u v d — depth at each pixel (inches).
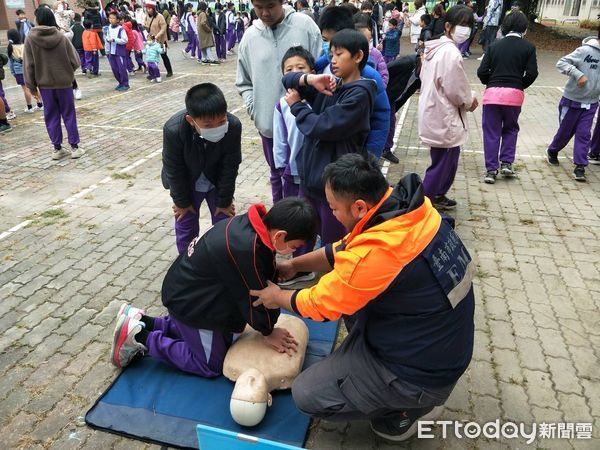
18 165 236.4
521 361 108.6
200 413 94.3
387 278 71.7
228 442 72.2
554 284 136.8
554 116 321.7
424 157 245.0
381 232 71.4
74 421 94.1
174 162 119.6
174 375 104.1
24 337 117.5
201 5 561.9
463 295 75.8
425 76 166.6
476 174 222.2
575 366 107.1
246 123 315.6
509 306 127.3
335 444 89.1
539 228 169.6
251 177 221.3
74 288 136.9
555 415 95.0
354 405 81.1
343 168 73.8
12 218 180.5
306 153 119.3
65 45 227.8
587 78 200.1
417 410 84.0
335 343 115.0
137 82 461.1
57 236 166.2
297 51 122.2
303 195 127.3
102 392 101.0
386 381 77.5
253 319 94.7
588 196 196.5
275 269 94.9
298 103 111.9
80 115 333.7
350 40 106.3
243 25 746.2
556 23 1010.1
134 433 90.1
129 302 130.7
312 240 95.8
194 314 96.3
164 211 185.6
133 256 153.6
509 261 148.5
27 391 101.5
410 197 74.2
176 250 157.1
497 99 197.9
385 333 77.5
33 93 232.2
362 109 106.6
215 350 101.0
